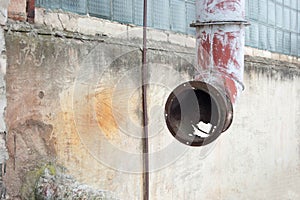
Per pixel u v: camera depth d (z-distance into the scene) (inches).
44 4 130.7
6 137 118.9
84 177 136.3
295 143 272.1
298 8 280.5
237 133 214.7
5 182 119.3
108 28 148.9
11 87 120.2
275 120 249.3
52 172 124.9
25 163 123.6
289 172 266.5
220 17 129.1
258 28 238.1
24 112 123.1
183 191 177.2
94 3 145.1
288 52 267.3
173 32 177.0
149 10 166.6
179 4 181.3
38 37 126.6
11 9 121.5
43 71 127.4
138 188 153.6
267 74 240.2
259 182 235.8
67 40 134.1
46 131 128.0
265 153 240.7
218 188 200.4
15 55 121.0
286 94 260.1
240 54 131.1
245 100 221.0
